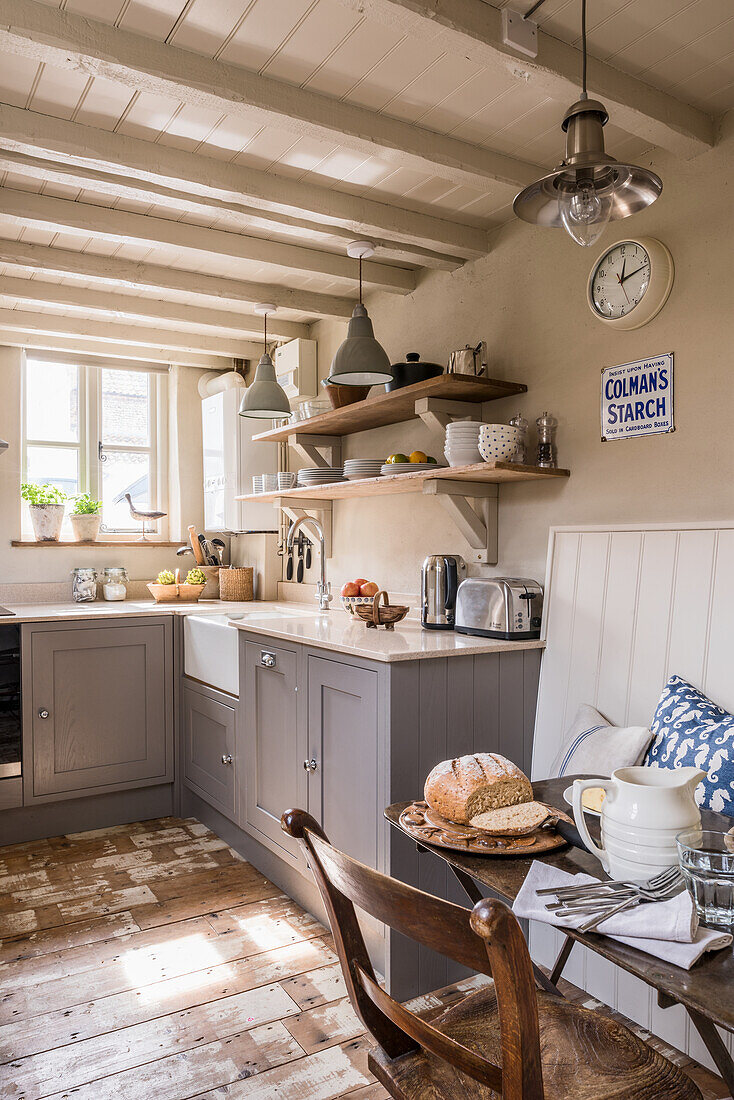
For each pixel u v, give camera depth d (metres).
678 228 2.24
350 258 3.24
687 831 1.14
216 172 2.44
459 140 2.33
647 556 2.26
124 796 3.65
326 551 3.98
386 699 2.22
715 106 2.11
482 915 0.77
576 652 2.43
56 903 2.77
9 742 3.35
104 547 4.53
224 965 2.35
